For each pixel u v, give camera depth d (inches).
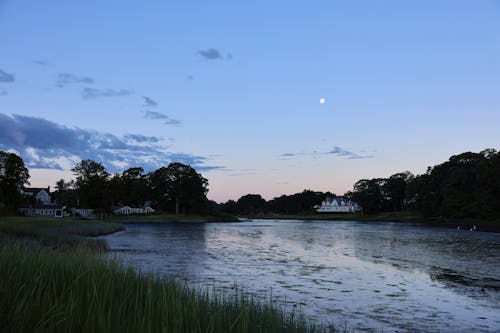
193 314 292.0
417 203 5644.7
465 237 2396.7
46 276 374.0
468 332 522.0
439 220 4886.8
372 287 816.9
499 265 1158.3
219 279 880.3
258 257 1341.0
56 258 490.3
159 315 291.1
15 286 329.7
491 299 711.7
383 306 652.7
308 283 855.1
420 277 947.3
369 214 7834.6
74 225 2450.8
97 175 6028.5
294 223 5753.0
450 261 1252.5
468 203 4576.8
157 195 6732.3
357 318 575.5
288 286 815.7
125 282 395.5
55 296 322.3
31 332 265.6
